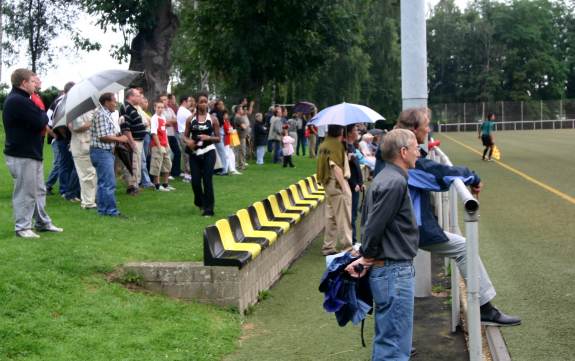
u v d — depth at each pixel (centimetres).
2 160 1742
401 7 758
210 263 691
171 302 677
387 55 5741
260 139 2281
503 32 8862
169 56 2775
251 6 2484
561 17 9525
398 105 5878
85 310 617
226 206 1182
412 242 453
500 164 2408
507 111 7581
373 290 456
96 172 1057
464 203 438
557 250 931
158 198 1251
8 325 557
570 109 7581
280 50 2589
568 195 1491
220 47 2548
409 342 456
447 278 849
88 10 2694
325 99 4825
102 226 918
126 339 577
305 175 1856
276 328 662
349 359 573
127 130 1130
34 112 792
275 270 856
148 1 2619
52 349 539
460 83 9062
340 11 2684
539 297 704
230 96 3544
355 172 1087
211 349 587
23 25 4694
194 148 1059
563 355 535
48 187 1246
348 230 989
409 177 541
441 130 7588
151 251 786
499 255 913
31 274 653
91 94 973
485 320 561
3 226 881
